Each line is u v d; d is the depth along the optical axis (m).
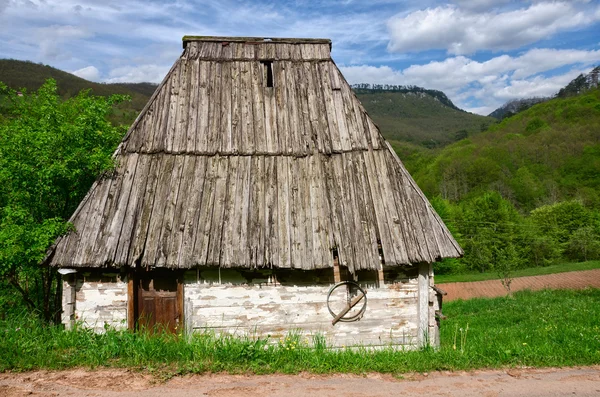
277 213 7.90
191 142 8.65
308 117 9.31
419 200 8.30
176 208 7.73
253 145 8.77
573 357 6.79
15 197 7.66
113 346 5.89
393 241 7.79
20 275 8.45
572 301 17.05
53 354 5.72
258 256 7.36
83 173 8.23
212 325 7.54
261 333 7.60
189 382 5.29
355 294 7.82
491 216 43.62
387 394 5.32
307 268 7.35
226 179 8.23
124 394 4.89
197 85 9.48
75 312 7.35
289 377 5.65
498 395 5.45
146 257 7.15
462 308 19.06
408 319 7.91
